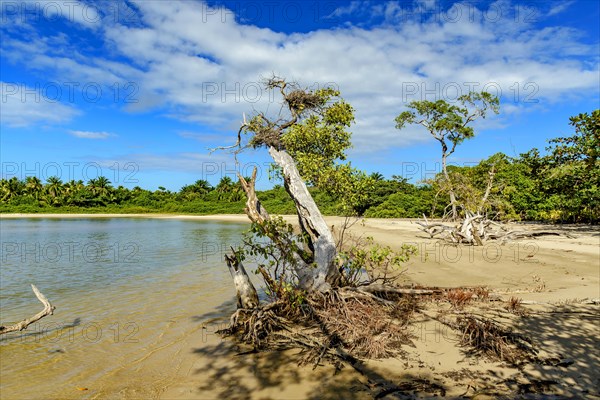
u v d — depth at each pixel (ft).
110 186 345.10
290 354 23.95
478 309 30.91
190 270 57.31
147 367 22.85
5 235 123.54
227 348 25.55
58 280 50.78
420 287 35.40
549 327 26.27
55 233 131.64
